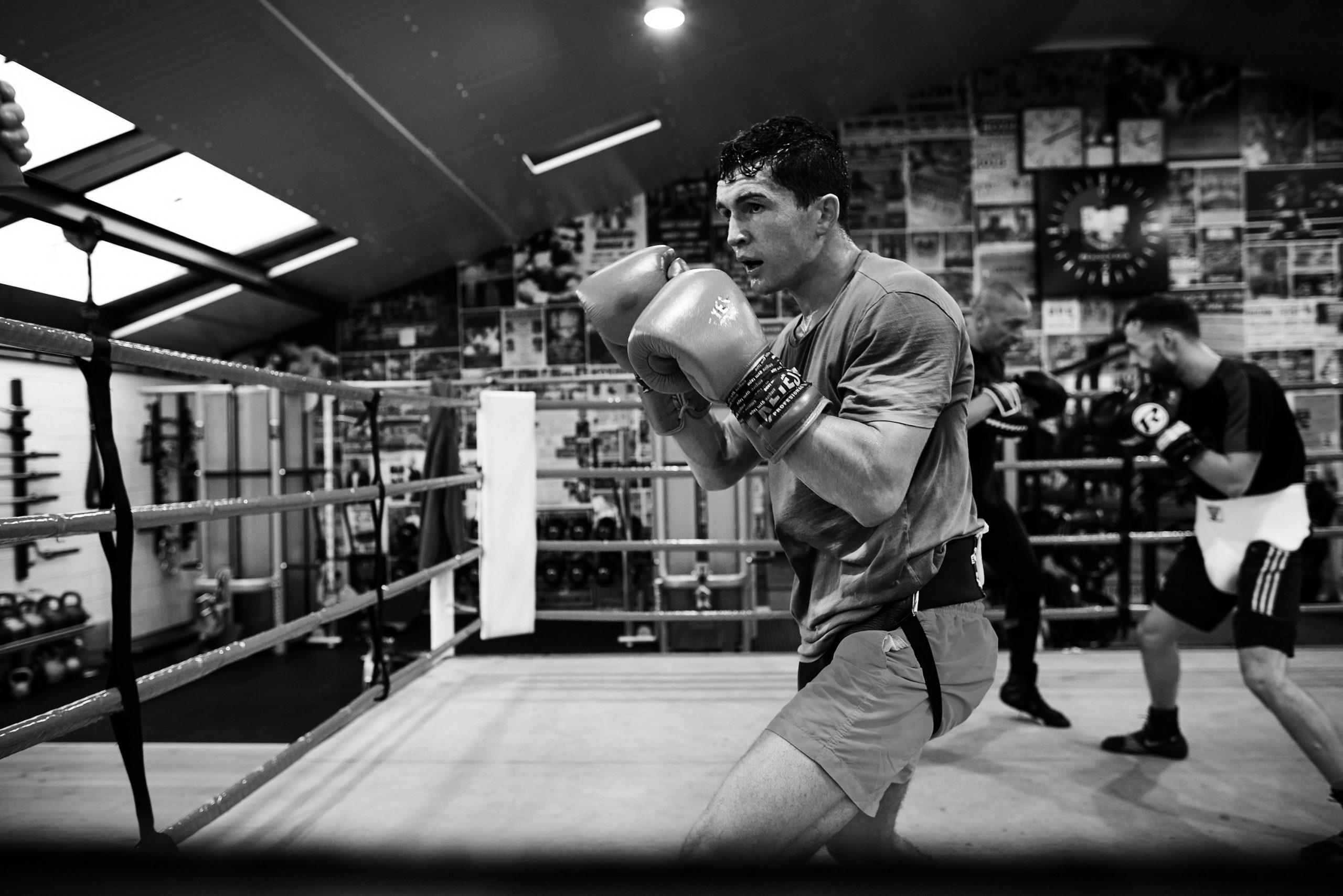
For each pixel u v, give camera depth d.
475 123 4.53
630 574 5.59
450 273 6.64
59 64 2.96
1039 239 6.37
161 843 1.29
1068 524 4.63
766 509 5.49
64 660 4.36
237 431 4.95
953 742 2.34
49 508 4.75
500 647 4.89
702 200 6.53
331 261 5.60
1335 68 5.84
